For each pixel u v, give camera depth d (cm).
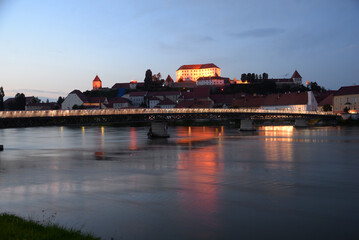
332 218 2595
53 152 6938
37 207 2897
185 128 16350
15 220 2028
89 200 3105
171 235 2288
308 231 2356
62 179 4066
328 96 19538
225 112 12412
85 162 5453
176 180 3953
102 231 2350
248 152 6531
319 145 7625
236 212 2741
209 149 7112
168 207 2875
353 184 3700
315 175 4203
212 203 2989
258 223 2500
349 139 8956
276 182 3809
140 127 19838
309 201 3034
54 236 1764
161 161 5484
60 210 2811
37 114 7088
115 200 3097
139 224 2483
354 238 2244
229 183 3769
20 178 4138
